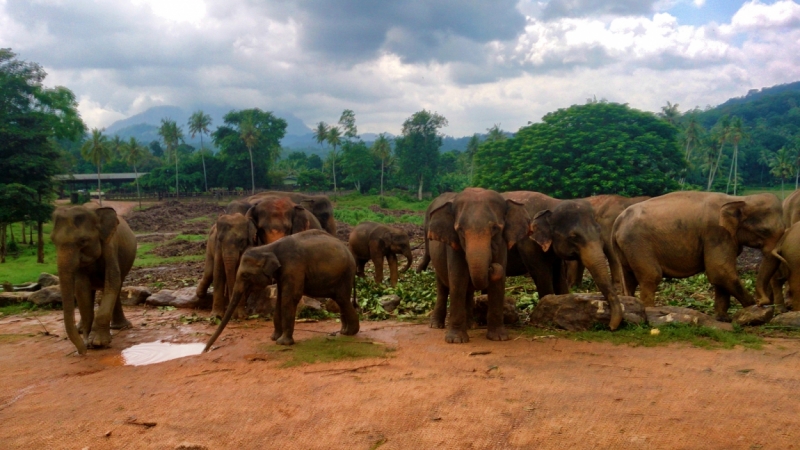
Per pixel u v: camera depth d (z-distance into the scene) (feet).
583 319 27.43
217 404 18.39
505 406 17.38
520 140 132.77
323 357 23.57
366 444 15.39
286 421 16.92
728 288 29.07
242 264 25.70
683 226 29.71
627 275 32.55
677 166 117.39
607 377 19.86
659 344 24.18
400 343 26.53
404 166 268.41
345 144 290.76
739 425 15.49
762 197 28.71
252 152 276.62
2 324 33.99
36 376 23.07
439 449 14.94
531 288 42.65
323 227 57.93
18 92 112.16
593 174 112.37
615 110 121.19
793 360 21.13
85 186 269.64
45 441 16.34
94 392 20.40
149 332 30.89
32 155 104.99
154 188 274.36
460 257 26.50
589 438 15.12
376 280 49.65
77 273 28.40
